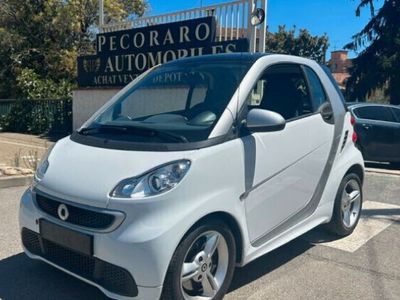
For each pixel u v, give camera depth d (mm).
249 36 10312
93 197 2977
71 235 3055
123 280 2885
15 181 7074
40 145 12781
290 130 3893
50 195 3242
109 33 13523
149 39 12391
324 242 4836
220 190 3217
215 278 3336
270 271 4066
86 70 14492
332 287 3766
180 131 3309
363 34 23281
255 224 3588
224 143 3281
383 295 3639
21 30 23516
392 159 10477
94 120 3982
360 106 10688
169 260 2895
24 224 3469
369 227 5402
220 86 3680
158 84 4113
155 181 2932
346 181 4836
